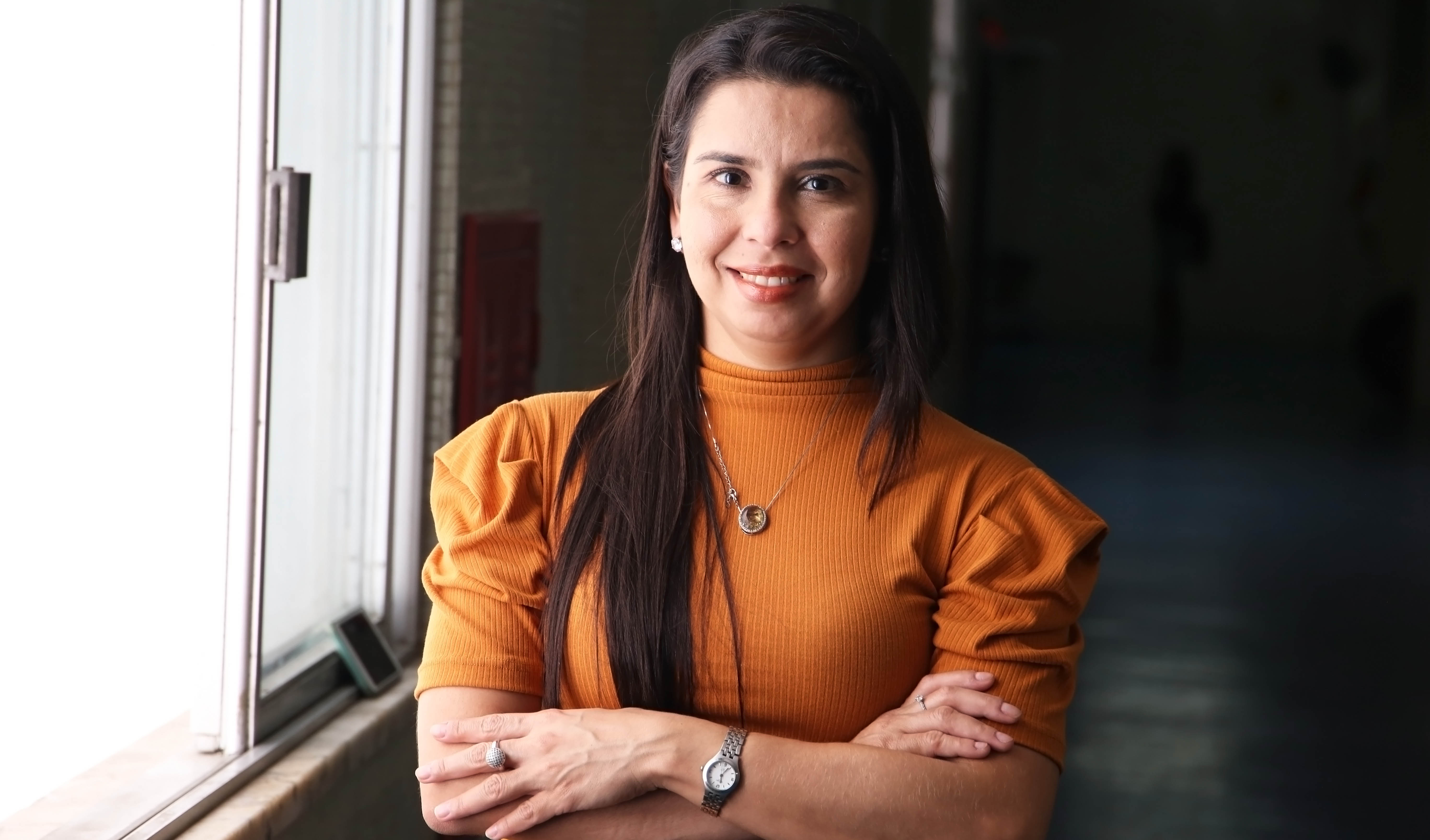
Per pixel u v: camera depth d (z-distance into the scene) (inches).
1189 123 671.8
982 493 71.5
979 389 490.6
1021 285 684.7
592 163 197.0
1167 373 556.7
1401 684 210.5
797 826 65.3
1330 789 172.4
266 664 112.0
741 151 66.1
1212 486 343.3
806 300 67.4
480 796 66.8
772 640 67.9
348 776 112.0
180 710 101.2
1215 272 674.2
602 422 72.7
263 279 101.3
